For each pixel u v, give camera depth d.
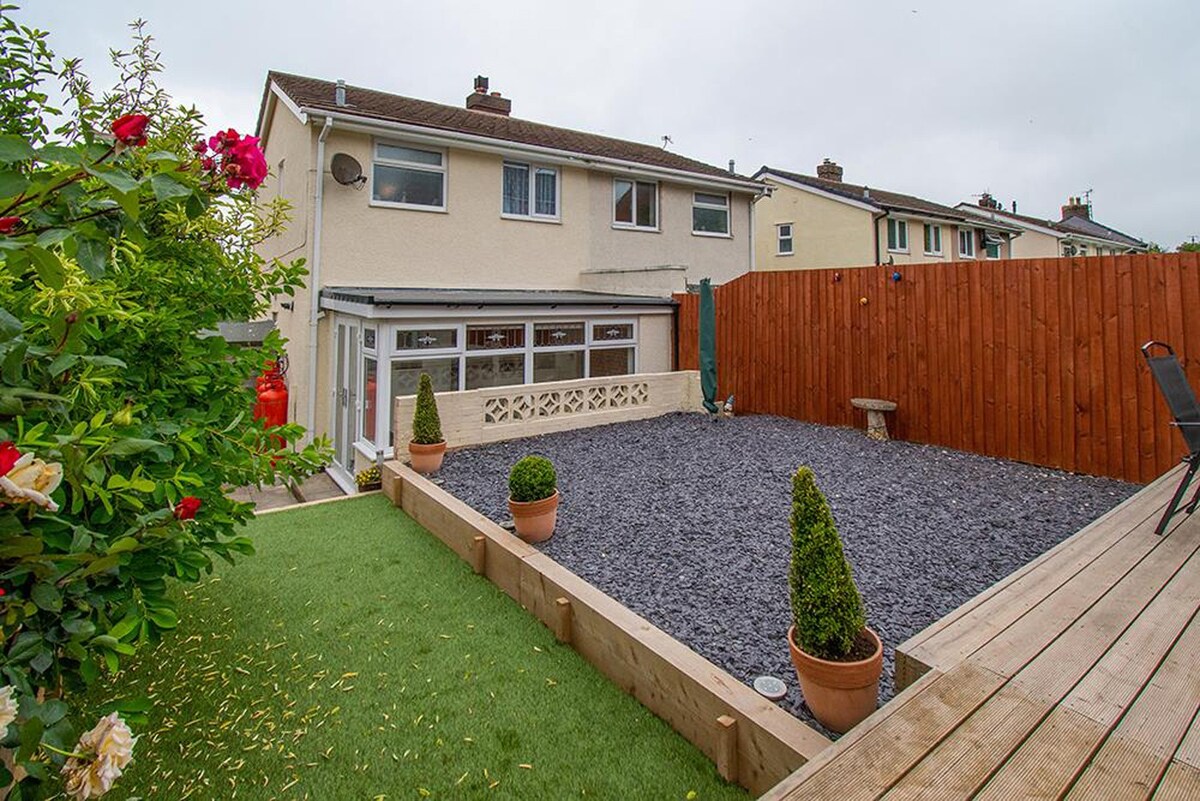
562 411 9.36
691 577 4.33
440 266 11.05
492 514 5.59
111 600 2.06
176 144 3.21
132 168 1.91
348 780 2.69
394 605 4.31
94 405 2.12
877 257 18.27
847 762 1.89
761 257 21.41
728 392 11.22
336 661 3.61
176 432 2.43
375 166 10.40
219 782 2.67
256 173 2.30
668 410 10.72
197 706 3.19
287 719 3.09
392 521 6.12
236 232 3.66
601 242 13.23
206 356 3.07
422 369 8.78
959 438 8.09
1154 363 4.24
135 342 2.69
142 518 1.89
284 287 3.93
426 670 3.52
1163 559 3.42
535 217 12.24
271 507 7.81
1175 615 2.78
